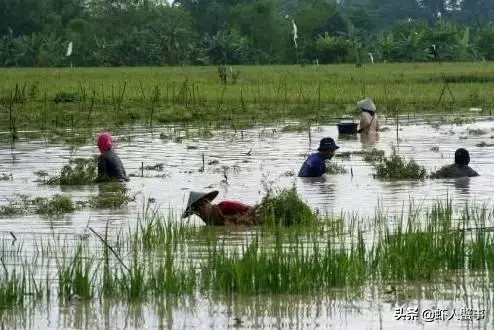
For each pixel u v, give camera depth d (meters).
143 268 17.16
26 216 23.12
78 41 154.00
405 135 42.19
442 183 27.81
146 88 74.19
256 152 36.00
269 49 168.00
